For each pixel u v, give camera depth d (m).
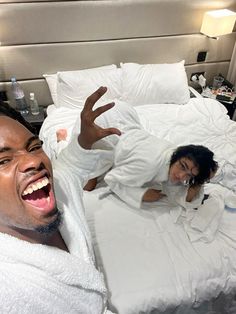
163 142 1.57
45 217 0.58
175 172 1.38
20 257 0.58
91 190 1.60
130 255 1.26
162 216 1.45
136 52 2.49
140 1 2.23
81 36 2.25
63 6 2.07
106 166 1.58
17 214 0.57
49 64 2.31
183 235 1.37
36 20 2.08
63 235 0.77
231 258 1.28
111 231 1.37
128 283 1.16
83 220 0.87
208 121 2.21
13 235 0.61
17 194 0.55
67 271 0.64
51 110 2.32
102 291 0.75
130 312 1.09
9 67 2.22
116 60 2.48
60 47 2.25
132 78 2.35
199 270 1.22
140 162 1.47
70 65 2.38
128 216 1.46
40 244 0.63
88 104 0.90
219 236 1.37
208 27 2.46
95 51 2.37
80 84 2.24
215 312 1.32
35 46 2.19
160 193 1.54
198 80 2.80
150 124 2.15
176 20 2.43
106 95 2.29
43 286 0.60
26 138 0.59
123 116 1.83
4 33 2.06
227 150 1.89
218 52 2.77
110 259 1.24
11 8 1.97
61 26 2.16
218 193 1.56
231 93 2.71
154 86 2.38
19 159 0.56
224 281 1.23
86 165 0.97
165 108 2.38
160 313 1.16
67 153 0.96
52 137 1.95
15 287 0.56
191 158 1.35
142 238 1.34
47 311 0.61
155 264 1.23
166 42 2.52
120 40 2.39
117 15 2.24
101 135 0.92
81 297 0.69
